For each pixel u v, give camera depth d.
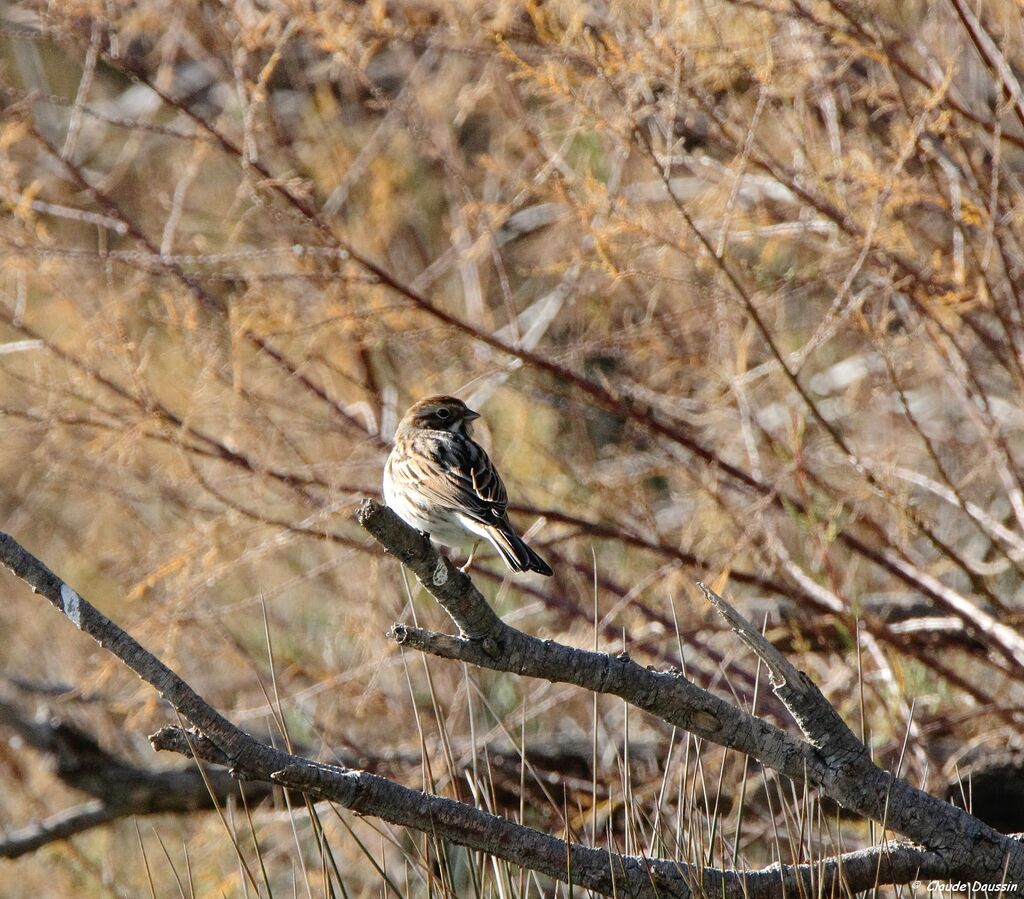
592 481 12.69
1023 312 11.30
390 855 10.88
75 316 11.97
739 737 6.66
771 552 11.58
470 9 11.65
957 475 13.52
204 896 11.25
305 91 14.53
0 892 12.30
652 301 12.05
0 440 12.77
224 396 11.92
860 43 11.51
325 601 13.70
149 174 15.63
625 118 10.72
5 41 15.97
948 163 11.34
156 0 13.19
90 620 5.94
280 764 6.12
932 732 11.54
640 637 12.15
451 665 12.30
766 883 6.64
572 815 11.02
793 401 12.83
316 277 12.22
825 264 11.59
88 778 12.32
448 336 12.07
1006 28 10.80
